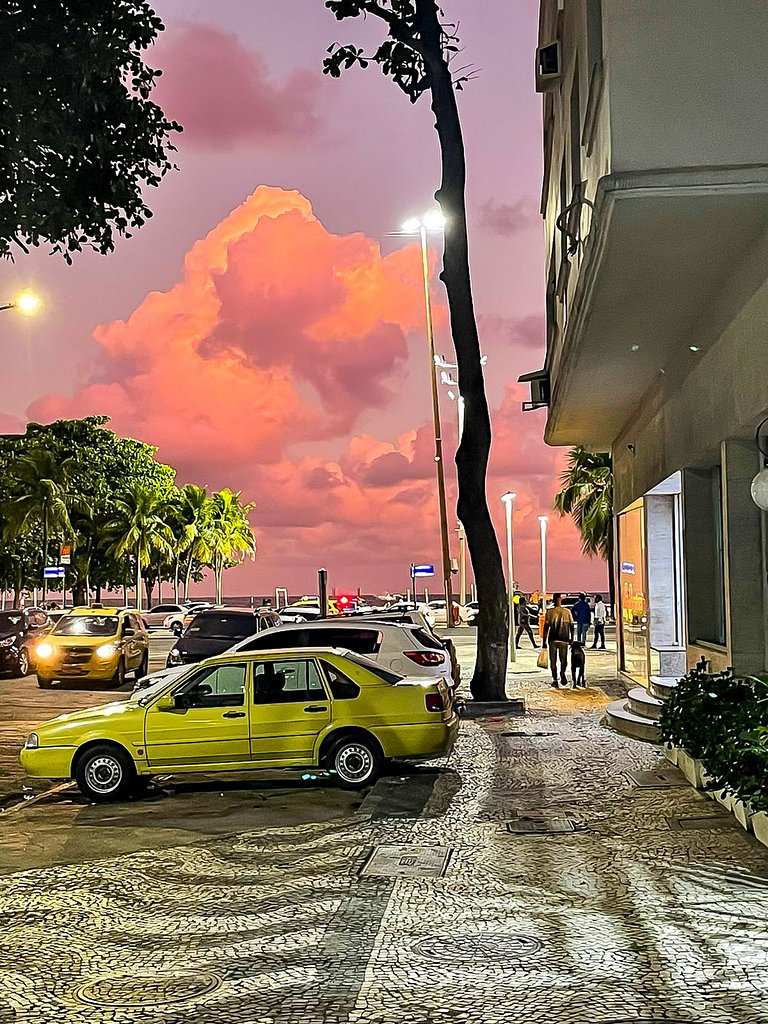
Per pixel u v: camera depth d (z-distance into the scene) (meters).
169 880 9.30
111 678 30.05
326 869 9.52
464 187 22.41
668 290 12.79
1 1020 6.18
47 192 12.48
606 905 8.09
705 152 10.19
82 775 13.45
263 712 13.52
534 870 9.16
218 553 140.38
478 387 22.30
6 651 34.22
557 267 20.11
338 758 13.50
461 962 6.96
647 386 19.08
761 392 11.23
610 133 10.29
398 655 18.42
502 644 21.80
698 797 11.82
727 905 7.98
